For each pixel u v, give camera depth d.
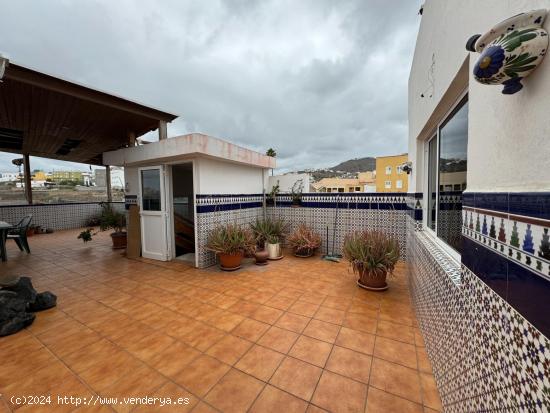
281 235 5.51
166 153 4.33
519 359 0.80
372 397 1.60
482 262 1.08
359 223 5.06
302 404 1.56
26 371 1.86
